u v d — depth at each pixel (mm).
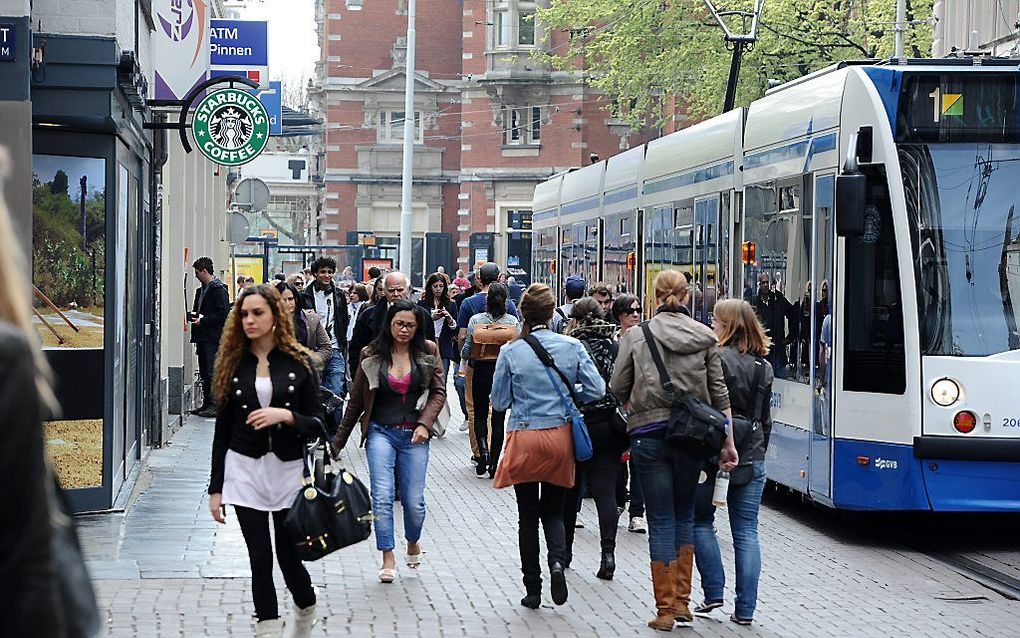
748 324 9539
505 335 16703
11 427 2709
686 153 18078
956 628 9391
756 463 9398
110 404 13258
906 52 37156
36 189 12836
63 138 12891
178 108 18094
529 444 9578
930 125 12180
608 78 44406
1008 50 28016
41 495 2752
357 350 16547
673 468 9266
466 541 12703
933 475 11984
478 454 17172
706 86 40156
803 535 13148
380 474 10820
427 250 74062
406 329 10898
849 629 9328
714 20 40531
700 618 9641
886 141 12148
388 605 9883
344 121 79562
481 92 73312
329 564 11484
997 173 12195
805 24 37438
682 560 9383
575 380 9727
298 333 16188
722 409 9203
